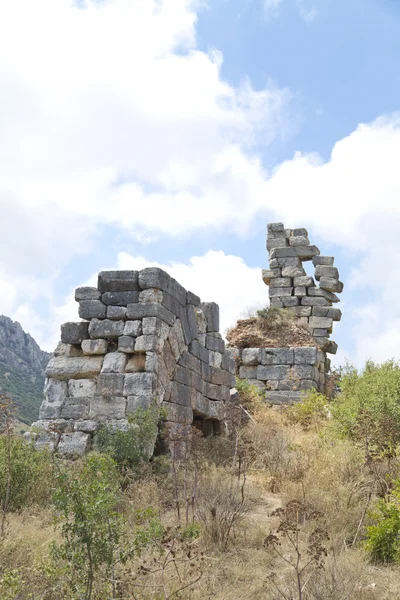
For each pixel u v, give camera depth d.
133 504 8.97
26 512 8.68
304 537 8.05
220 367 17.09
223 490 9.80
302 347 25.39
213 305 17.33
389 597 6.25
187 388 14.47
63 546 5.75
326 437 13.74
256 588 6.38
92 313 13.38
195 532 6.80
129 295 13.30
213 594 6.11
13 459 9.57
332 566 6.70
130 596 5.68
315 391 23.47
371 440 11.09
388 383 15.22
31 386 43.41
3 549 6.53
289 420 20.78
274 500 10.27
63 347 13.50
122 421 12.27
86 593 5.30
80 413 12.70
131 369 12.84
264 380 25.45
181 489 10.39
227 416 15.98
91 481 6.29
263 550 7.58
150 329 12.86
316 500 9.14
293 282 27.97
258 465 12.43
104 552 5.65
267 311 26.84
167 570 6.51
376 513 8.44
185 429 11.90
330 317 27.09
